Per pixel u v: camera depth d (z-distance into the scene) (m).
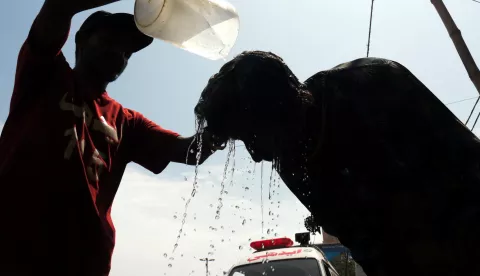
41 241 1.68
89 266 1.79
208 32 2.08
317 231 1.73
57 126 1.81
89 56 2.05
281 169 1.56
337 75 1.52
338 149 1.45
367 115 1.43
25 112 1.85
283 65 1.42
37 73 1.78
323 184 1.51
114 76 2.12
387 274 1.40
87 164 1.89
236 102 1.42
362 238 1.46
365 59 1.58
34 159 1.74
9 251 1.63
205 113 1.47
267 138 1.44
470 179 1.31
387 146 1.40
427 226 1.30
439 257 1.27
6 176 1.70
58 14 1.61
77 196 1.79
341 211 1.48
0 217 1.66
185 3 1.99
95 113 2.03
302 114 1.41
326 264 6.12
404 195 1.35
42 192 1.72
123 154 2.25
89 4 1.60
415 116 1.41
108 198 2.03
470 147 1.36
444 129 1.39
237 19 2.11
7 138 1.82
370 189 1.40
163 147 2.35
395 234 1.36
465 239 1.25
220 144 1.67
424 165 1.36
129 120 2.33
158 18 1.96
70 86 1.91
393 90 1.45
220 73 1.50
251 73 1.37
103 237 1.86
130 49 2.11
